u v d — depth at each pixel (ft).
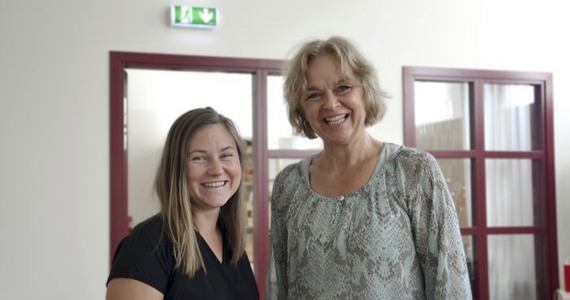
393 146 4.74
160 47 10.45
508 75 12.04
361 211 4.50
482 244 11.88
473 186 12.00
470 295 4.32
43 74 9.94
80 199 10.01
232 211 5.05
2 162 9.73
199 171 4.51
